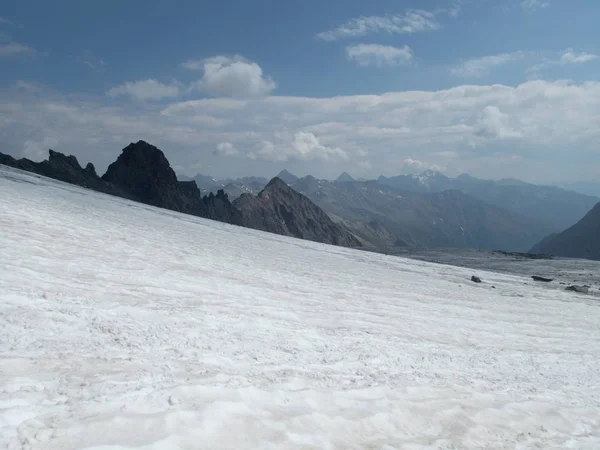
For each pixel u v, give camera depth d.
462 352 14.46
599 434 9.20
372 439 7.00
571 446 8.30
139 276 15.39
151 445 5.27
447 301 25.36
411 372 10.98
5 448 4.84
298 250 44.59
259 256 31.84
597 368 15.61
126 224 31.11
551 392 11.39
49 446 5.00
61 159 132.38
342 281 26.55
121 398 6.37
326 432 6.76
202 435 5.77
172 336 10.06
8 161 110.62
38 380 6.61
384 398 8.47
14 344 7.75
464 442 7.55
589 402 11.16
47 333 8.59
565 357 16.58
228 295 15.87
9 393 6.04
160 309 11.95
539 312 26.69
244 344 10.67
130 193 152.25
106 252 18.22
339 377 9.51
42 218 21.81
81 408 5.90
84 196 49.44
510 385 11.41
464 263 64.19
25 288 10.78
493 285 37.28
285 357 10.38
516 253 82.06
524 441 8.12
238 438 5.96
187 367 8.25
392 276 34.19
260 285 19.61
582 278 48.62
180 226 42.16
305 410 7.21
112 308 10.98
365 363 11.07
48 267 13.41
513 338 18.50
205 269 20.39
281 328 12.96
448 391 9.64
